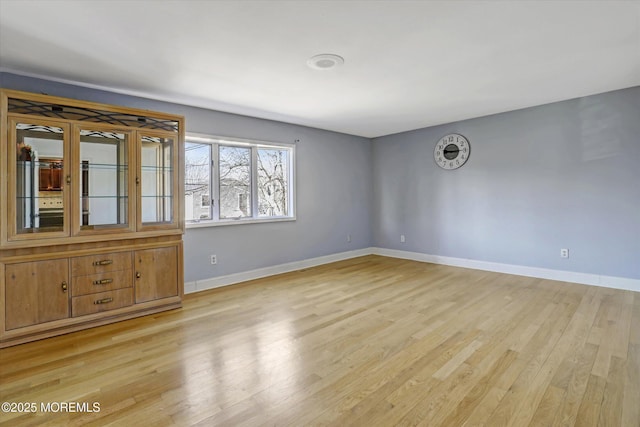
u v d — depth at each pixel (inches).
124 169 120.1
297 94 141.3
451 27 88.3
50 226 105.4
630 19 85.3
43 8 76.1
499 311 124.0
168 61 106.7
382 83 129.8
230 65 110.4
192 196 159.8
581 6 79.2
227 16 81.0
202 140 162.1
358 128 213.6
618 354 89.6
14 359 89.7
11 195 97.9
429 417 65.2
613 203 150.2
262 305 133.7
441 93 143.9
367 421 64.2
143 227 122.7
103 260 114.3
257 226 179.8
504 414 65.8
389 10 79.5
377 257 236.8
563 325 110.0
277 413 66.7
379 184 245.8
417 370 82.8
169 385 76.9
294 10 78.7
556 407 67.7
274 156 194.4
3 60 104.6
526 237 176.2
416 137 221.3
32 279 101.3
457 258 204.2
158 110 146.9
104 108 114.4
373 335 103.8
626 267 148.0
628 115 144.6
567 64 114.9
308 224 206.5
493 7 79.2
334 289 155.9
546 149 167.5
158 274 126.7
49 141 105.7
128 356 91.1
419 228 223.0
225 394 73.2
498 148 183.8
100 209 116.6
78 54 100.8
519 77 126.7
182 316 122.2
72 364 86.8
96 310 112.7
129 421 64.5
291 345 97.3
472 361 87.0
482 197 191.6
